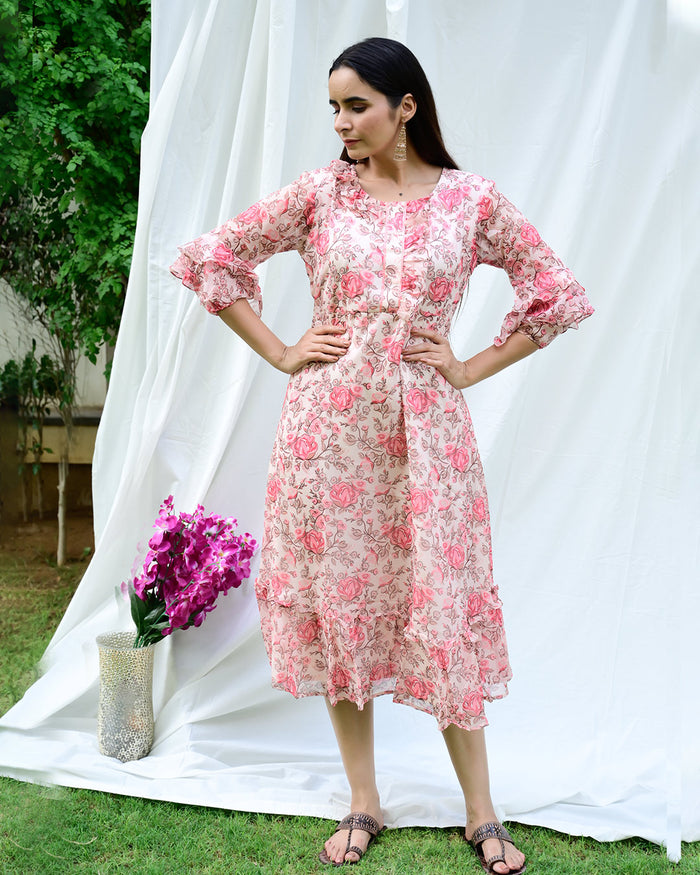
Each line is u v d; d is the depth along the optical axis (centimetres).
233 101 260
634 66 246
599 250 253
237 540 254
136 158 392
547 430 259
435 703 203
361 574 205
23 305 217
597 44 247
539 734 258
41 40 358
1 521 225
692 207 243
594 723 256
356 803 224
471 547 209
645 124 247
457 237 199
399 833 225
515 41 249
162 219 262
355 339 199
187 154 261
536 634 262
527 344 210
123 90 380
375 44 198
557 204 252
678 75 231
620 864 212
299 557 208
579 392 257
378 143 199
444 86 252
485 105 252
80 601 273
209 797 236
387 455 202
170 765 247
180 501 267
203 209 262
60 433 293
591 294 255
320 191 204
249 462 270
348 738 224
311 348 204
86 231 376
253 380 264
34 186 213
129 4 403
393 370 198
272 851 216
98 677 266
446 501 202
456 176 206
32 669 262
